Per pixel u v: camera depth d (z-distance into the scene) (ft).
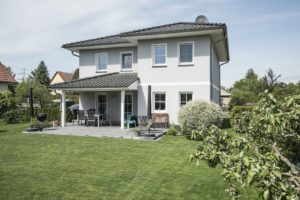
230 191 11.60
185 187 22.43
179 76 57.67
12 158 31.01
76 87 56.44
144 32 56.70
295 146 13.94
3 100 72.23
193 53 56.75
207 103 46.96
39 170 26.50
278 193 7.52
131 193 21.07
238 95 137.80
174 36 57.41
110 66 69.05
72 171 26.30
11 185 22.36
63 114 59.36
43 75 229.04
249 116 18.07
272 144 12.01
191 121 45.42
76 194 20.71
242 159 8.56
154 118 57.52
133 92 64.80
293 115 9.46
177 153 33.88
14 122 72.95
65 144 38.75
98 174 25.46
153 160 30.55
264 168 7.62
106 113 67.92
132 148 36.42
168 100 58.29
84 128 56.65
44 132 50.08
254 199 20.10
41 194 20.61
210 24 56.90
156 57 60.03
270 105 10.48
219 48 68.95
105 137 44.50
